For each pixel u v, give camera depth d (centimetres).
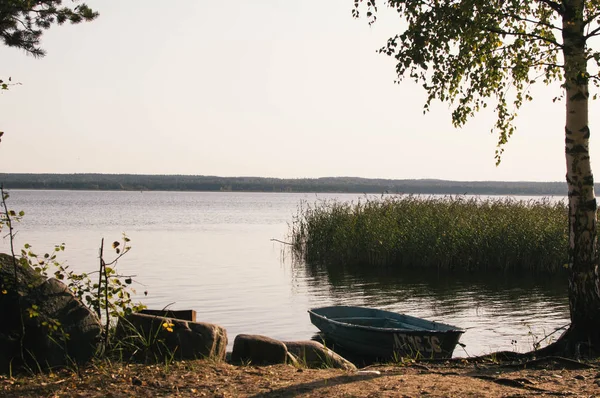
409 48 944
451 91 1052
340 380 754
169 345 831
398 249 2794
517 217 2711
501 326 1670
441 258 2673
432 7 933
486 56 1052
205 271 2764
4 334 771
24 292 794
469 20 946
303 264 2995
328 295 2156
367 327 1321
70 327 805
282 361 893
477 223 2712
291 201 17612
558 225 2595
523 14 1091
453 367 871
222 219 7569
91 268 2738
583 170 938
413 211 2931
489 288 2272
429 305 1980
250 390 716
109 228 5503
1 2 1189
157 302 1992
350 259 2900
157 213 8919
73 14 1283
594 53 884
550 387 713
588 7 1036
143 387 727
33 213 8156
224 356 887
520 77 1093
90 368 789
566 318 1775
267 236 4938
